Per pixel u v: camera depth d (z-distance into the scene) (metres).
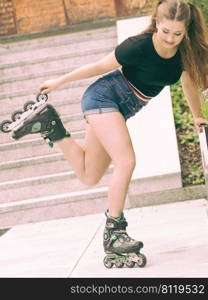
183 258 3.76
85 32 9.28
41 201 6.66
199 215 5.36
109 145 3.64
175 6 3.29
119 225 3.71
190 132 6.94
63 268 4.02
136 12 10.23
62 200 6.63
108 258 3.76
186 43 3.55
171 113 6.70
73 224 6.07
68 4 10.46
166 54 3.50
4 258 4.79
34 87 8.76
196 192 6.44
